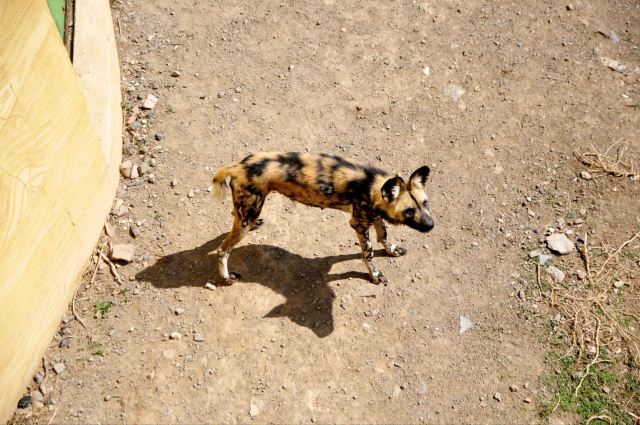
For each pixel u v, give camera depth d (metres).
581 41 5.58
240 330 4.44
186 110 5.23
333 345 4.41
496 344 4.42
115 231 4.74
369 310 4.53
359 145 5.12
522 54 5.52
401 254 4.71
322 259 4.70
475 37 5.62
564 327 4.46
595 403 4.25
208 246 4.71
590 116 5.21
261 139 5.12
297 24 5.68
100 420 4.18
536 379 4.32
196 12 5.73
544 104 5.28
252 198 4.30
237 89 5.34
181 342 4.39
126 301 4.51
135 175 4.94
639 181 4.93
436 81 5.41
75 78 4.29
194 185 4.92
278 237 4.76
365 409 4.25
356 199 4.35
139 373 4.30
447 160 5.06
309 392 4.29
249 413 4.22
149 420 4.19
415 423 4.22
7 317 3.99
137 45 5.54
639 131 5.14
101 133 4.73
